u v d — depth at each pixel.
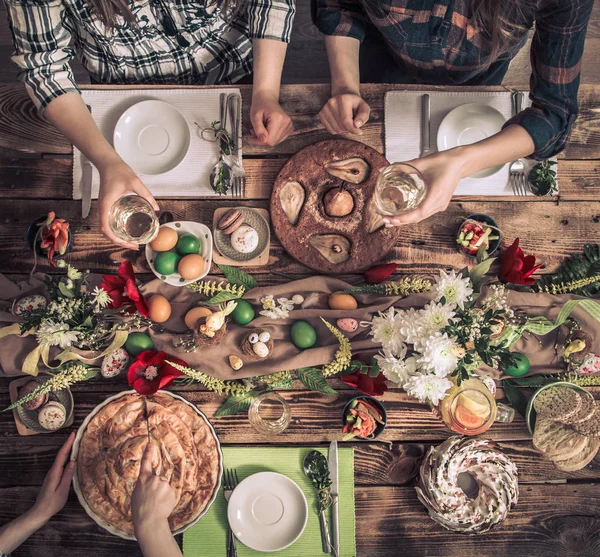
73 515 1.22
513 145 1.14
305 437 1.25
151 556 1.02
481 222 1.28
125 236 1.11
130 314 1.18
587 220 1.31
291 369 1.21
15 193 1.30
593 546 1.24
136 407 1.19
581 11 1.04
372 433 1.21
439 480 1.16
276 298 1.25
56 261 1.20
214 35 1.40
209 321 1.14
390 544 1.24
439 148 1.30
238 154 1.29
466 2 1.22
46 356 1.16
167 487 1.10
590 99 1.33
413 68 1.46
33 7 1.11
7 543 1.11
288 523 1.21
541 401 1.20
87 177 1.28
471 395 1.13
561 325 1.23
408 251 1.30
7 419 1.24
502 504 1.16
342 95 1.25
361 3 1.30
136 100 1.30
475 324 1.03
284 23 1.27
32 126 1.32
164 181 1.29
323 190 1.27
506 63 1.48
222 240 1.26
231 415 1.25
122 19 1.24
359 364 1.19
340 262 1.26
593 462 1.26
